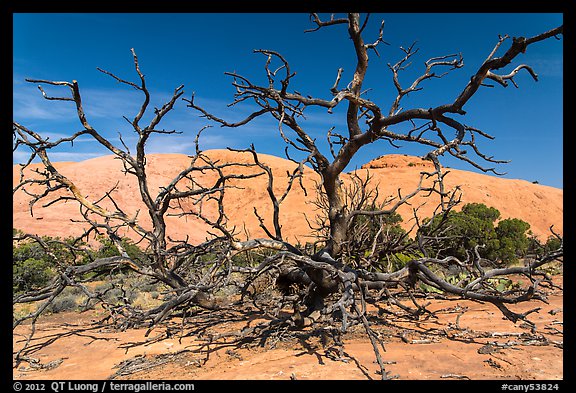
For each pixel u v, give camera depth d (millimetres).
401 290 11430
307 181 50812
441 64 7980
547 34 5418
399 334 7070
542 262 7031
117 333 8305
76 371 6113
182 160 58281
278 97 7160
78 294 12977
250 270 6938
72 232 32125
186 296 6324
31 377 5867
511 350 6016
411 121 7496
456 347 6273
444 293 10562
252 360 6062
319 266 6809
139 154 8609
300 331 7312
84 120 8195
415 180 55812
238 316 9156
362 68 7254
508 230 18406
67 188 8641
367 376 5105
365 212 7699
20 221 32969
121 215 8547
